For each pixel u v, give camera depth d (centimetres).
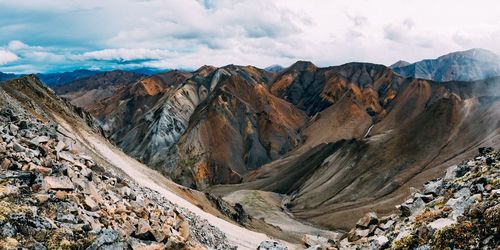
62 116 9369
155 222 2645
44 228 1700
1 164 2136
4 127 2772
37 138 2808
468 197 2145
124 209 2416
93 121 13275
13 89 7825
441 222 2006
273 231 11400
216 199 10519
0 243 1502
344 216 16175
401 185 19200
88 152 5678
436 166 19638
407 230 2250
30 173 2053
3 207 1712
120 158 8581
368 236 2827
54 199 1958
